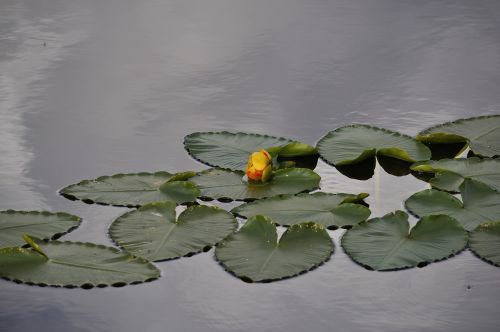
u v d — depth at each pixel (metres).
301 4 12.28
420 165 7.48
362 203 7.02
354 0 12.40
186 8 12.14
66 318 5.45
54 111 8.94
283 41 10.81
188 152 7.96
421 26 11.18
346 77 9.73
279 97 9.25
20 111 8.92
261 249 6.13
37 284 5.74
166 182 7.07
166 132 8.46
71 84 9.59
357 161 7.68
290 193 7.05
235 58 10.30
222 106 9.05
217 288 5.77
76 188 7.13
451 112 8.79
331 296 5.68
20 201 7.05
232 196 7.01
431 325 5.35
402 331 5.29
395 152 7.68
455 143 8.12
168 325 5.39
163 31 11.16
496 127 8.23
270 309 5.54
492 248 6.12
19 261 5.95
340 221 6.53
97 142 8.24
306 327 5.36
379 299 5.64
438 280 5.84
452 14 11.59
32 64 10.11
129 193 7.01
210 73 9.89
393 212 6.54
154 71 9.95
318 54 10.38
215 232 6.36
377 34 10.95
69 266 5.92
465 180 7.00
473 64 9.97
